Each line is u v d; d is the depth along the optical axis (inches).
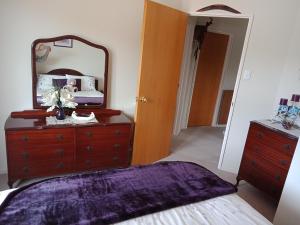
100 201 53.9
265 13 105.3
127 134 106.8
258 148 100.7
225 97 200.5
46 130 88.5
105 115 112.1
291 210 76.6
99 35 106.7
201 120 200.2
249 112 116.4
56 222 46.3
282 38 106.4
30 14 91.5
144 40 101.0
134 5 109.7
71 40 101.3
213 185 65.6
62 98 93.7
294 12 103.0
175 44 114.7
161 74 113.2
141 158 119.8
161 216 51.8
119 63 115.0
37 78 98.6
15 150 85.7
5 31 89.1
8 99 96.0
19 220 46.1
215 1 113.0
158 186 62.4
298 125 100.4
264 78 111.7
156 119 119.1
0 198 53.0
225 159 124.4
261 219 54.0
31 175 91.2
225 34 184.1
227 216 53.8
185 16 114.7
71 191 56.7
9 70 93.4
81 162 100.0
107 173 66.5
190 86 180.9
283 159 90.2
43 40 95.3
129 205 53.2
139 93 107.5
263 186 98.8
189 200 57.5
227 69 196.2
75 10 99.0
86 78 108.7
